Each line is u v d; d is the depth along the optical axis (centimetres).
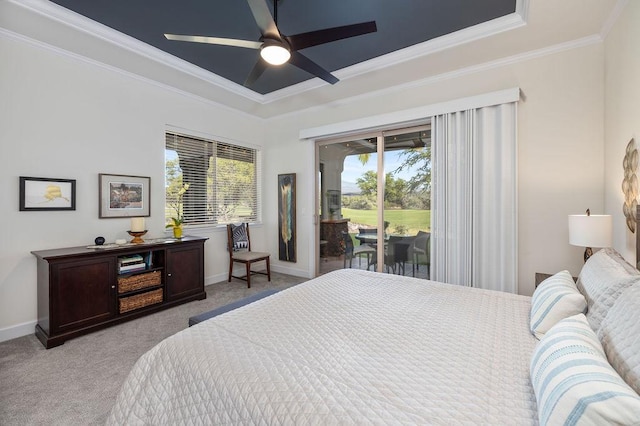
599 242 216
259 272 473
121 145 333
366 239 418
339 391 92
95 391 187
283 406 89
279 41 209
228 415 96
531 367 96
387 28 268
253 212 505
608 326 102
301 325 143
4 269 257
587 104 270
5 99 257
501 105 300
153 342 252
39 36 264
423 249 370
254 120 498
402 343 125
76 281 259
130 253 299
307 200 467
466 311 162
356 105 411
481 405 86
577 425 66
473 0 230
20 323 264
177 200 394
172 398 112
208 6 238
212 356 115
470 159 317
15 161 263
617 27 230
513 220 297
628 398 65
